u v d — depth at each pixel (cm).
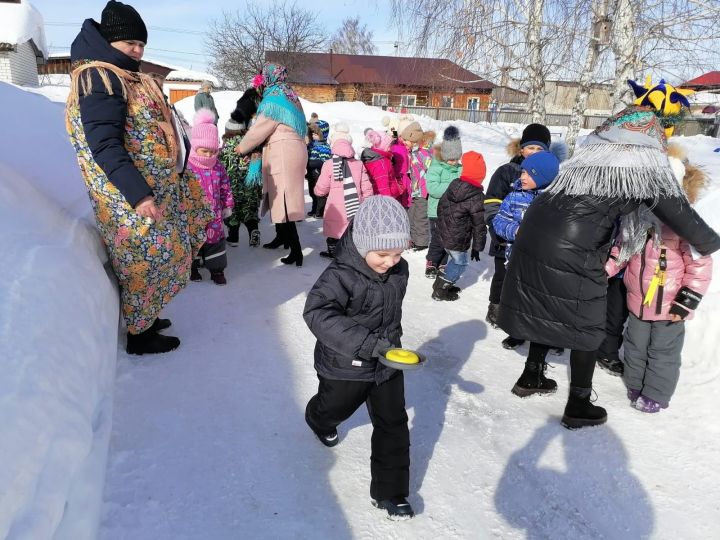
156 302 304
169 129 290
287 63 3278
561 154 473
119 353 312
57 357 174
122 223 280
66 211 301
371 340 199
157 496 211
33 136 370
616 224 272
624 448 264
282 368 321
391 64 3869
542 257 270
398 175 616
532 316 279
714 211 380
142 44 273
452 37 1144
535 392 316
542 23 1085
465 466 248
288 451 247
